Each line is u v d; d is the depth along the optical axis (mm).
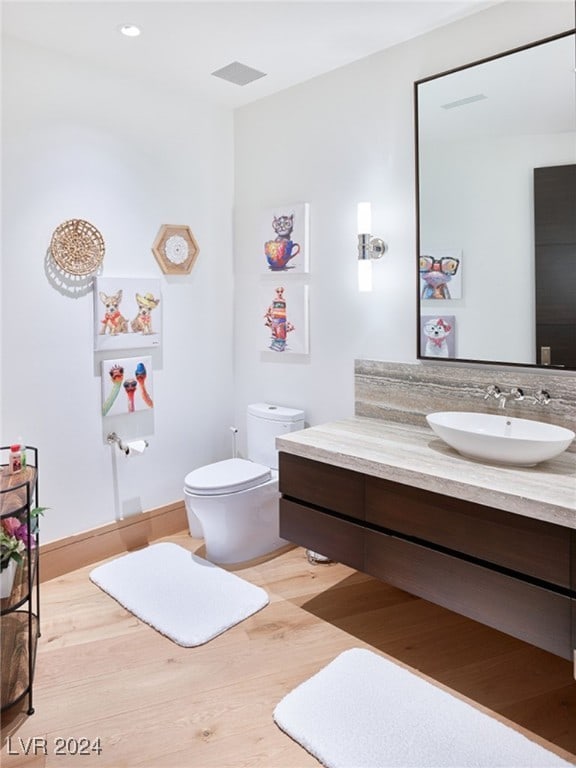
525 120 2250
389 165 2703
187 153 3230
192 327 3350
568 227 2182
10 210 2506
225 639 2273
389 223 2729
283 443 2447
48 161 2625
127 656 2166
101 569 2840
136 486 3129
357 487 2188
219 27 2426
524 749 1688
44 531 2748
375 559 2148
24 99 2527
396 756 1663
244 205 3453
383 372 2791
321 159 2996
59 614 2459
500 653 2188
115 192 2900
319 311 3086
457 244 2479
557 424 2221
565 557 1640
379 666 2084
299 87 3064
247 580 2752
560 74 2152
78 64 2709
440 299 2551
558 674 2059
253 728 1794
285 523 2498
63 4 2205
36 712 1865
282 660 2139
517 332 2336
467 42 2383
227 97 3256
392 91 2656
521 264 2305
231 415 3629
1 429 2543
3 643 2008
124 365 2990
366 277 2805
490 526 1800
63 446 2787
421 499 1981
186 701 1918
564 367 2221
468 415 2402
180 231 3215
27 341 2607
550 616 1688
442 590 1947
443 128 2475
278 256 3229
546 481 1851
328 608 2512
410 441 2393
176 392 3295
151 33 2469
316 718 1813
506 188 2320
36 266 2613
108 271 2896
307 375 3186
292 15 2330
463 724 1787
